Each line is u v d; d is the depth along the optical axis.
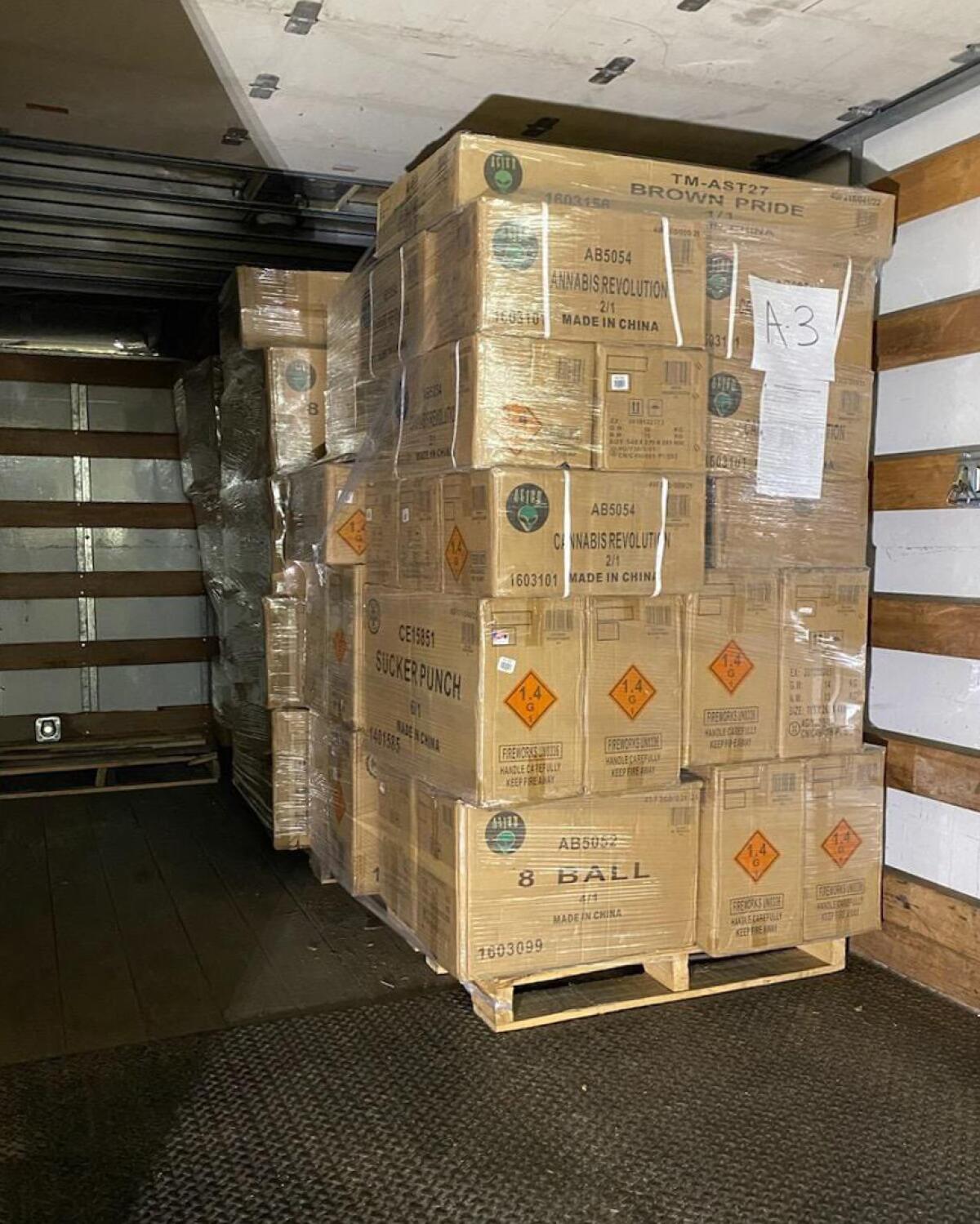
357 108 3.05
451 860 2.52
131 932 3.24
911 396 2.89
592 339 2.41
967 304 2.71
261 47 2.66
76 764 4.92
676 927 2.71
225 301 4.26
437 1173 2.04
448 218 2.46
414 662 2.75
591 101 2.98
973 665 2.72
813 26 2.49
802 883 2.79
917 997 2.81
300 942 3.15
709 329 2.58
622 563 2.47
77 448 5.26
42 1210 1.92
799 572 2.74
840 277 2.76
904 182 2.90
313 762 3.65
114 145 3.35
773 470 2.70
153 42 2.61
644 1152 2.11
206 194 3.81
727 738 2.68
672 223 2.47
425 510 2.66
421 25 2.52
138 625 5.42
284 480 3.70
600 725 2.52
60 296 5.20
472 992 2.70
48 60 2.73
